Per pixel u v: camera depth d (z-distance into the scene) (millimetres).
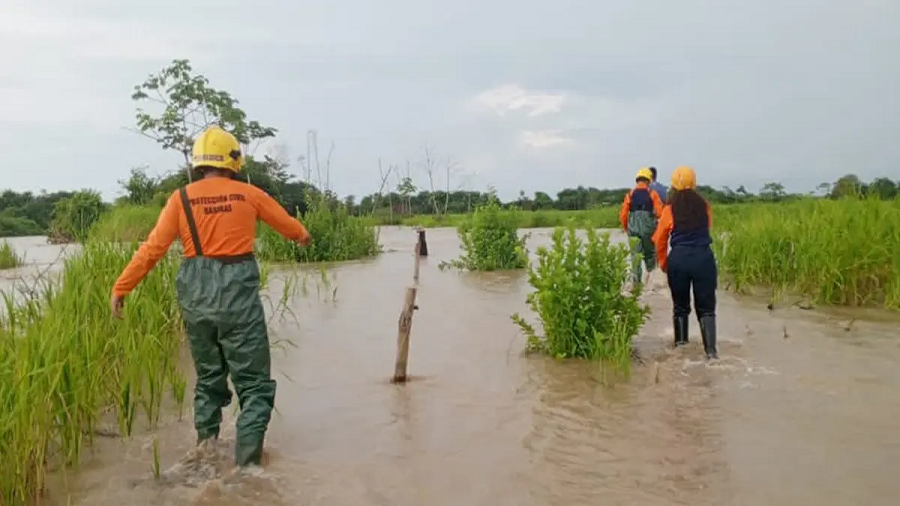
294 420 5652
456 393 6230
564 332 7309
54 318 5457
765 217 12938
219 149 4879
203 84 30625
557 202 57812
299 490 4391
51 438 4848
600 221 34875
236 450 4750
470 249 16078
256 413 4762
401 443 5113
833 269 9906
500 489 4336
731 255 12023
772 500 4102
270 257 18328
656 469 4562
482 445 5039
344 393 6305
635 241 7754
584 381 6488
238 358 4777
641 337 8234
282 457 4910
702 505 4062
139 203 27922
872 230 10141
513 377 6680
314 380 6715
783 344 7691
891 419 5344
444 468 4668
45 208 38312
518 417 5586
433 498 4246
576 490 4293
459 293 12000
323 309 10453
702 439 5035
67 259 8570
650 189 12383
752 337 8062
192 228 4758
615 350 6996
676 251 7383
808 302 10047
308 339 8422
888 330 8281
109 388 5707
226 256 4789
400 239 27562
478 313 9984
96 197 26469
